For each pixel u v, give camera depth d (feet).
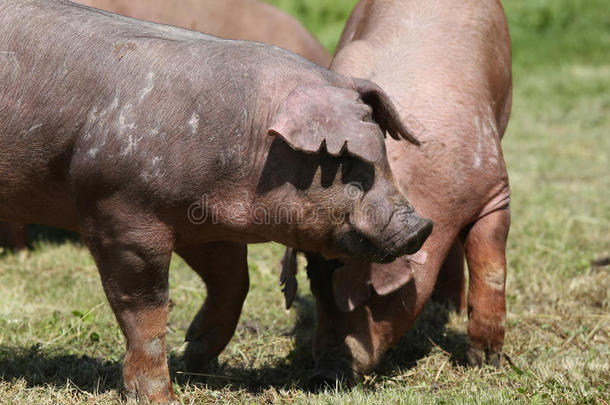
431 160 61.77
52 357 68.28
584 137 162.09
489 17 75.41
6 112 53.36
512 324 77.82
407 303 61.67
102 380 63.62
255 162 51.75
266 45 55.06
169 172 51.37
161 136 51.16
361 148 48.39
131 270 53.57
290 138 48.14
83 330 75.00
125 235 52.75
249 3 112.98
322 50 113.50
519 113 180.75
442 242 62.90
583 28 247.91
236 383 64.90
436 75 65.82
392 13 73.36
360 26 78.69
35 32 53.52
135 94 51.67
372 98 53.67
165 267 54.39
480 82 68.33
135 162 51.26
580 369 64.85
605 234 105.50
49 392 59.62
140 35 53.93
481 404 56.95
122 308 54.85
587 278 87.92
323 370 61.21
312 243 53.11
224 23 111.14
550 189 126.41
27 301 83.20
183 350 71.46
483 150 64.69
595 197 122.31
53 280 89.66
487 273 66.03
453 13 72.69
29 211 57.57
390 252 50.49
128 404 55.52
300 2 233.35
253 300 85.15
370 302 61.31
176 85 51.62
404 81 64.69
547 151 152.05
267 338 75.87
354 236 51.21
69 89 52.65
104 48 52.95
